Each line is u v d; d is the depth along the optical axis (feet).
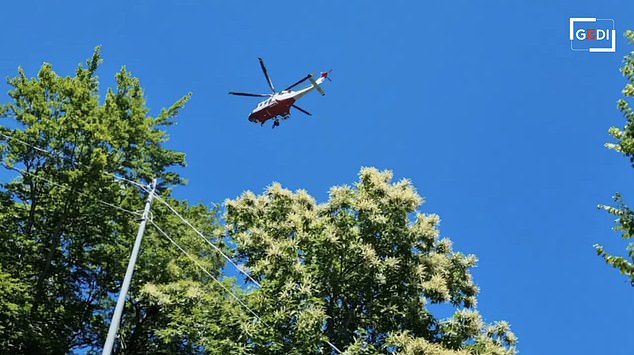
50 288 68.85
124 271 70.59
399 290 59.57
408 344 49.90
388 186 62.44
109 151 71.15
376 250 59.93
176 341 66.08
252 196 70.49
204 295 58.90
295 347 49.32
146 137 76.43
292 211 65.77
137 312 71.00
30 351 61.16
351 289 58.70
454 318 58.85
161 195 75.77
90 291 72.90
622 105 33.86
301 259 60.80
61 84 71.36
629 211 31.12
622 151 32.76
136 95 76.95
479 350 56.54
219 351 48.91
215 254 76.74
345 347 52.95
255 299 52.24
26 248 66.85
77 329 69.31
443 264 62.03
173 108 81.92
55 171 68.85
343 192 62.95
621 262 30.19
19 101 69.92
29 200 71.20
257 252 63.00
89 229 71.87
